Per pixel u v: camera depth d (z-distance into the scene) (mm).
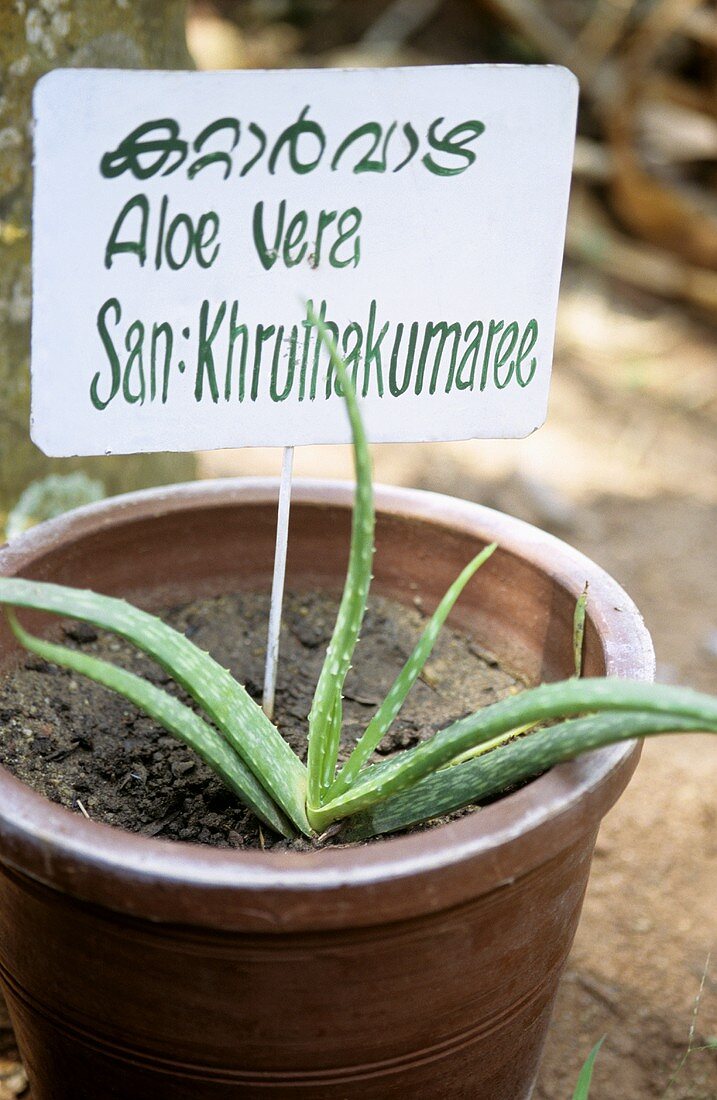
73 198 1027
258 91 1032
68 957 1006
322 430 1104
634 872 1408
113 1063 1035
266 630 1229
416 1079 1036
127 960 989
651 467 2215
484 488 2084
